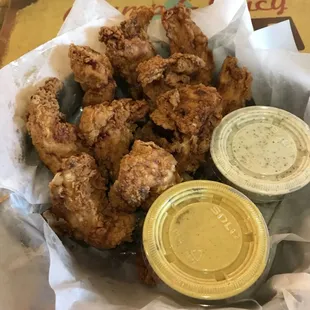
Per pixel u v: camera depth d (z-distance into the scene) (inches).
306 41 11.4
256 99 9.9
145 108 8.9
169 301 7.0
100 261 8.3
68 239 8.4
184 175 8.8
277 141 8.7
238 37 9.5
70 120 9.7
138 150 7.8
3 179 7.9
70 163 7.8
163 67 8.8
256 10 12.0
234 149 8.6
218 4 9.8
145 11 9.9
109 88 9.1
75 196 7.7
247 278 7.1
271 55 9.3
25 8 12.5
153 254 7.2
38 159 8.8
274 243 8.0
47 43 9.3
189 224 7.6
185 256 7.3
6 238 7.5
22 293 7.1
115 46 9.3
